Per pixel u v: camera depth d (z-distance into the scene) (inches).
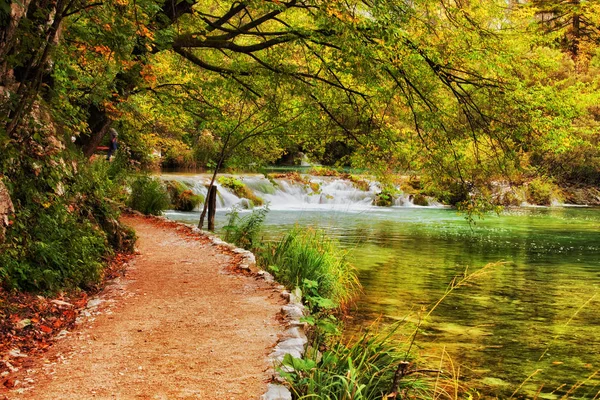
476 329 346.3
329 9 320.8
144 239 491.5
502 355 301.4
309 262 381.1
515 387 259.6
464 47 397.7
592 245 687.1
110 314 250.1
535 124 393.4
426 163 427.5
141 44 332.8
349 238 716.7
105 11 258.7
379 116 467.5
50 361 189.8
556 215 1045.8
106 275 324.5
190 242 477.1
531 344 320.5
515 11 418.3
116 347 205.9
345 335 315.9
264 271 350.0
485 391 253.9
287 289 321.4
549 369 282.8
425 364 267.4
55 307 242.5
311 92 463.8
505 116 403.9
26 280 244.5
